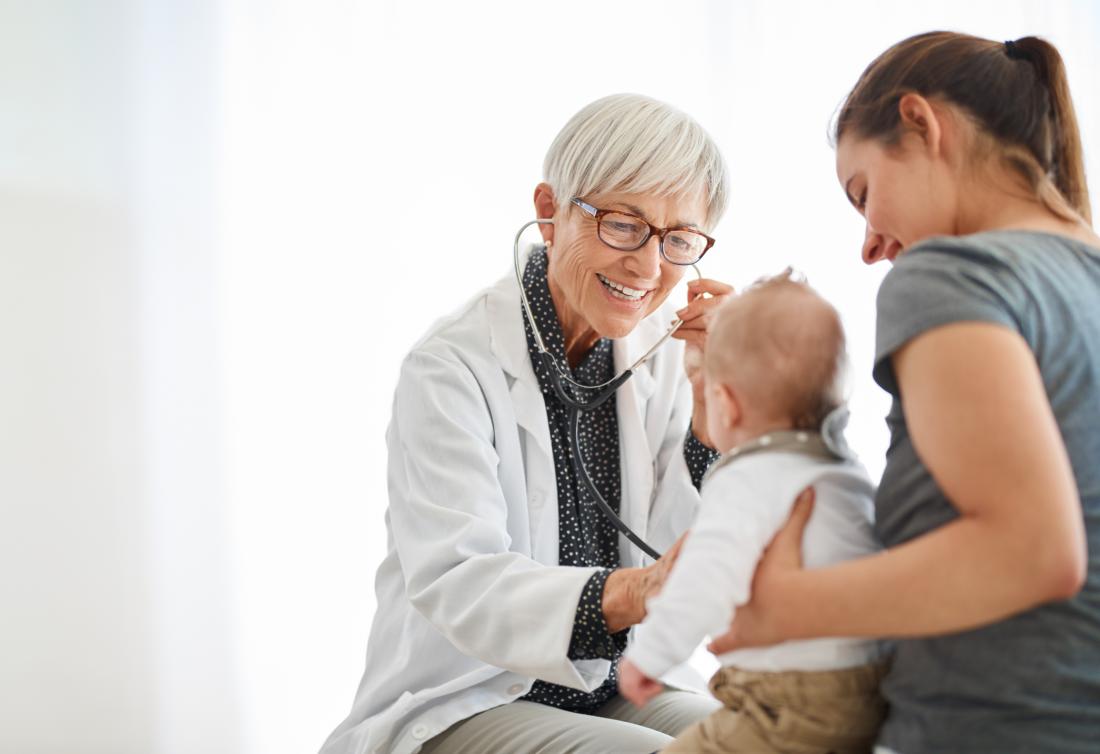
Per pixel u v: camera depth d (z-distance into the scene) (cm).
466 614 127
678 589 90
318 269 227
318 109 228
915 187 94
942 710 83
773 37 248
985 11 254
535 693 144
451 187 233
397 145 231
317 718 224
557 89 239
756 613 87
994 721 81
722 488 93
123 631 214
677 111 140
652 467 153
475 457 138
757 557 89
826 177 247
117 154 218
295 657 223
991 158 94
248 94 225
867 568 80
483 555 130
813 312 97
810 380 96
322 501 226
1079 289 85
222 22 224
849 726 92
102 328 216
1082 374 83
